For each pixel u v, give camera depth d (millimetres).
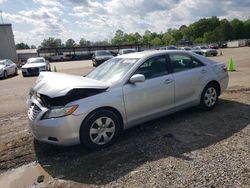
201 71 6098
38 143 5168
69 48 70875
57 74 5488
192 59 6113
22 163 4406
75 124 4359
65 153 4641
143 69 5238
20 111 7961
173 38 132375
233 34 122250
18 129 6113
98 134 4613
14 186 3760
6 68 20891
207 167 3779
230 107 6613
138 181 3578
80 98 4465
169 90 5465
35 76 20328
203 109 6289
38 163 4367
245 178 3449
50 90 4473
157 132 5238
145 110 5164
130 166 4000
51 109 4359
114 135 4781
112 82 4902
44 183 3762
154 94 5230
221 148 4355
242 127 5227
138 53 5742
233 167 3729
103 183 3615
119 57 5875
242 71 14188
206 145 4512
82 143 4527
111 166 4055
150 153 4367
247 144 4449
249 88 8898
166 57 5637
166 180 3533
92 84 4648
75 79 4953
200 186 3342
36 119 4453
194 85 5930
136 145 4719
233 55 34312
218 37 119188
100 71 5660
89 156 4449
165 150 4430
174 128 5387
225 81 6672
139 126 5609
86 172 3947
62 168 4137
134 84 4992
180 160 4047
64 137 4328
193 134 5023
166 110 5516
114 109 4766
